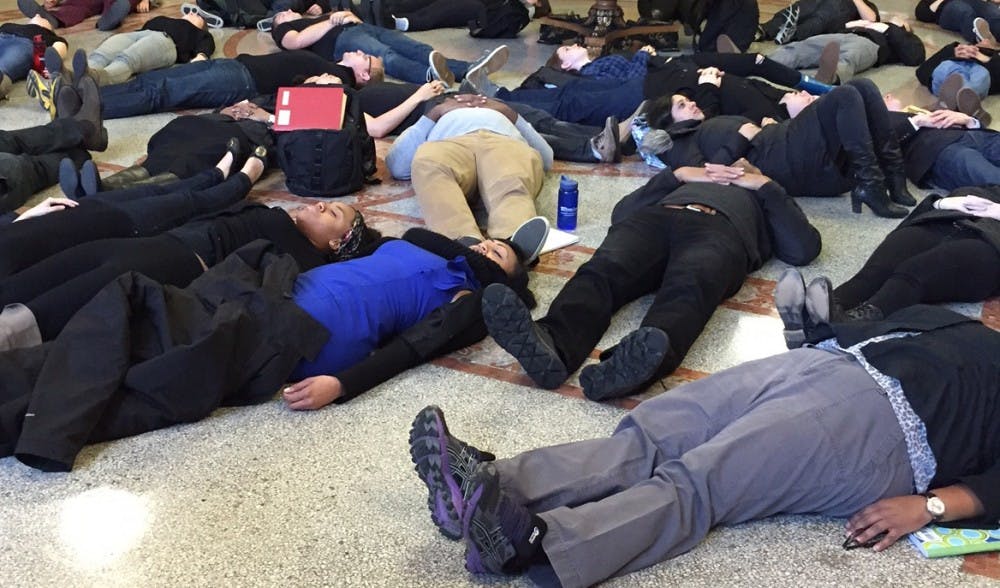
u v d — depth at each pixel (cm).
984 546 209
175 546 206
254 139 463
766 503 206
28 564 199
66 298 268
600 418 264
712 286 300
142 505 220
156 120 565
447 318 287
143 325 254
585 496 205
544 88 577
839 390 209
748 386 220
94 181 380
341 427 255
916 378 208
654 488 199
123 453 239
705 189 346
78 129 456
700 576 200
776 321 326
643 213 338
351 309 278
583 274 310
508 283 316
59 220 313
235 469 234
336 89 447
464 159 408
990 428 208
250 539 209
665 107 482
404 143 455
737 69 575
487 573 199
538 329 274
